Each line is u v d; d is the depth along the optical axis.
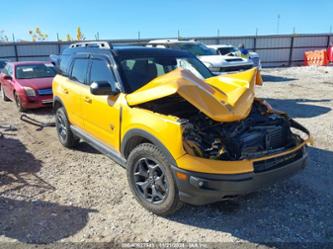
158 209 3.43
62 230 3.27
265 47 30.75
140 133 3.44
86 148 5.79
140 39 27.56
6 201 3.84
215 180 2.94
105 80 4.31
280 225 3.30
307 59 30.14
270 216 3.47
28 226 3.33
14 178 4.50
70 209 3.67
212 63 10.62
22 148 5.82
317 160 4.96
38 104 8.80
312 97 11.17
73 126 5.32
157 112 3.60
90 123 4.59
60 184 4.31
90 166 4.95
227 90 3.89
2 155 5.43
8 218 3.48
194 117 3.58
